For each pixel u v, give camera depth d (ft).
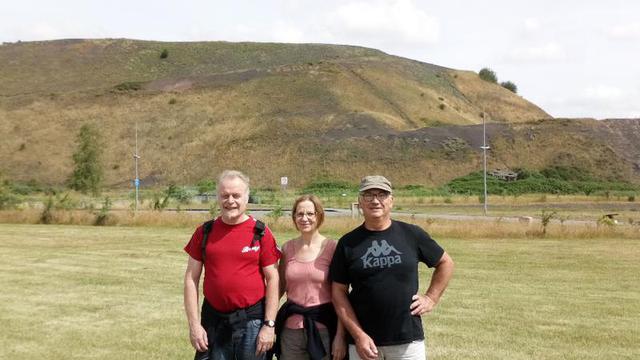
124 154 325.21
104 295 43.88
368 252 18.01
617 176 287.89
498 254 68.08
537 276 53.36
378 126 331.36
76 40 548.31
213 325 19.15
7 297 43.14
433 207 163.32
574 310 39.63
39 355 29.78
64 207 123.54
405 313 17.89
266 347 18.94
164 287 47.03
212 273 19.11
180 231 95.40
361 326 18.21
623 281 50.96
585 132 314.96
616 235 86.28
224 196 19.06
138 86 398.21
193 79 412.36
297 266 19.76
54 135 345.10
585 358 29.53
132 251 69.41
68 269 55.93
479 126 325.01
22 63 500.33
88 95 388.37
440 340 32.35
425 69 491.72
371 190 17.99
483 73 546.67
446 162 290.15
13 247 73.87
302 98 371.56
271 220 97.04
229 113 357.82
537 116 487.20
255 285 19.07
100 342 31.89
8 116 363.97
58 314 38.01
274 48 550.77
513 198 194.70
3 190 129.90
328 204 172.45
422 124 365.20
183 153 321.52
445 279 18.67
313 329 19.25
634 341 32.45
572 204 175.73
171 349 30.71
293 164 295.48
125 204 162.71
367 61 447.83
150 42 552.82
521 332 34.06
